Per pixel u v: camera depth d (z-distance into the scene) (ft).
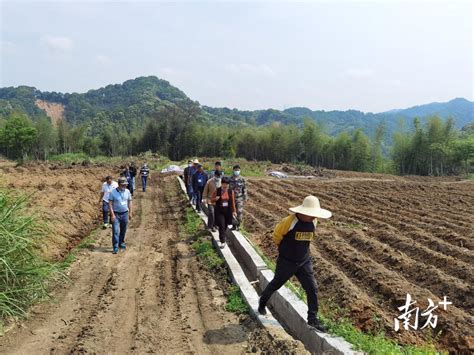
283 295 22.16
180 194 73.46
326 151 191.42
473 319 20.67
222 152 214.28
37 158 212.43
